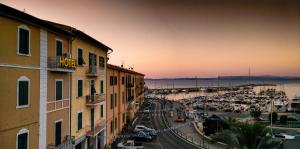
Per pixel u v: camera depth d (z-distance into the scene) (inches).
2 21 647.8
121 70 1968.5
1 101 647.1
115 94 1770.4
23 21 719.7
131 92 2529.5
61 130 935.7
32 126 764.6
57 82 909.2
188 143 1708.9
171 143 1695.4
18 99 706.2
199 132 2054.6
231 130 879.1
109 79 1581.0
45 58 828.0
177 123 2474.2
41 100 807.7
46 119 837.8
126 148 1438.2
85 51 1155.9
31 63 759.1
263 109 3882.9
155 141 1742.1
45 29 822.5
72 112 1023.0
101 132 1448.1
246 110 3959.2
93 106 1228.5
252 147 820.6
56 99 901.8
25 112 733.9
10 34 674.8
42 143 812.6
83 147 1176.2
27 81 743.1
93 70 1194.6
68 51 984.9
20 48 714.2
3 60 651.5
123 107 2084.2
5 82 659.4
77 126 1077.1
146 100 4680.1
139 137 1727.4
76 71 1059.9
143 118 2714.1
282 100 5108.3
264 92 7367.1
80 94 1111.0
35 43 778.2
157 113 3100.4
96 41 1219.9
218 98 5718.5
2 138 652.7
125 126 2108.8
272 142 789.2
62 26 987.3
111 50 1494.8
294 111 3489.2
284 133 2110.0
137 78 3107.8
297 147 1722.4
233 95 6619.1
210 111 3831.2
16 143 700.0
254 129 822.5
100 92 1378.0
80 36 1058.7
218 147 1601.9
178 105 4192.9
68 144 948.0
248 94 7012.8
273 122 2556.6
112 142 1638.8
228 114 3410.4
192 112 3216.0
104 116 1454.2
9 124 674.2
